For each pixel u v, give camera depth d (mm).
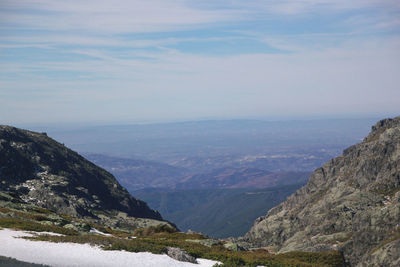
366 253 174500
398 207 198500
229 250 51375
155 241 47688
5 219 48812
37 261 32250
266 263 43469
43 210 73688
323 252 56594
